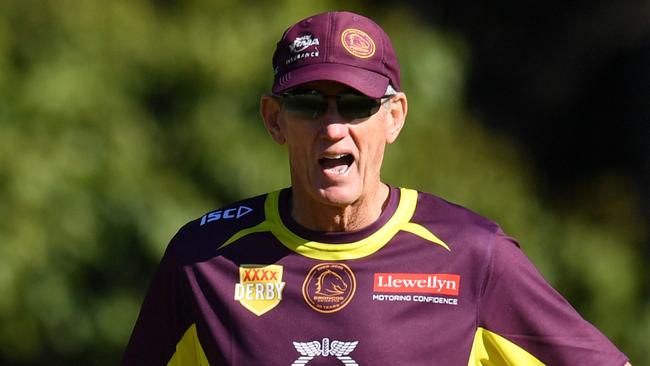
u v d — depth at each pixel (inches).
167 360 588.4
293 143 558.3
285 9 1274.6
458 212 575.5
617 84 1787.6
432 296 555.8
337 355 551.2
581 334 558.3
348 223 564.7
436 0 1684.3
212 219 591.5
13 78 1240.2
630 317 1416.1
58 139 1237.1
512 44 1738.4
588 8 1728.6
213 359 566.3
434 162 1299.2
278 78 561.9
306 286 561.3
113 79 1258.6
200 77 1254.3
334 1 1327.5
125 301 1252.5
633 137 1776.6
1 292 1210.6
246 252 573.0
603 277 1401.3
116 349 1269.7
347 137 550.6
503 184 1355.8
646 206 1678.2
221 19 1270.9
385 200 577.0
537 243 1385.3
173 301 583.8
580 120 1813.5
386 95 561.9
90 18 1269.7
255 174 1223.5
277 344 556.4
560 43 1749.5
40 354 1286.9
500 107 1758.1
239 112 1246.9
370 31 562.3
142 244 1237.7
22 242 1214.3
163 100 1273.4
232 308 565.0
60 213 1228.5
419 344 549.6
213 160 1232.8
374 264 560.4
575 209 1537.9
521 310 557.6
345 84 543.8
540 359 557.6
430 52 1315.2
